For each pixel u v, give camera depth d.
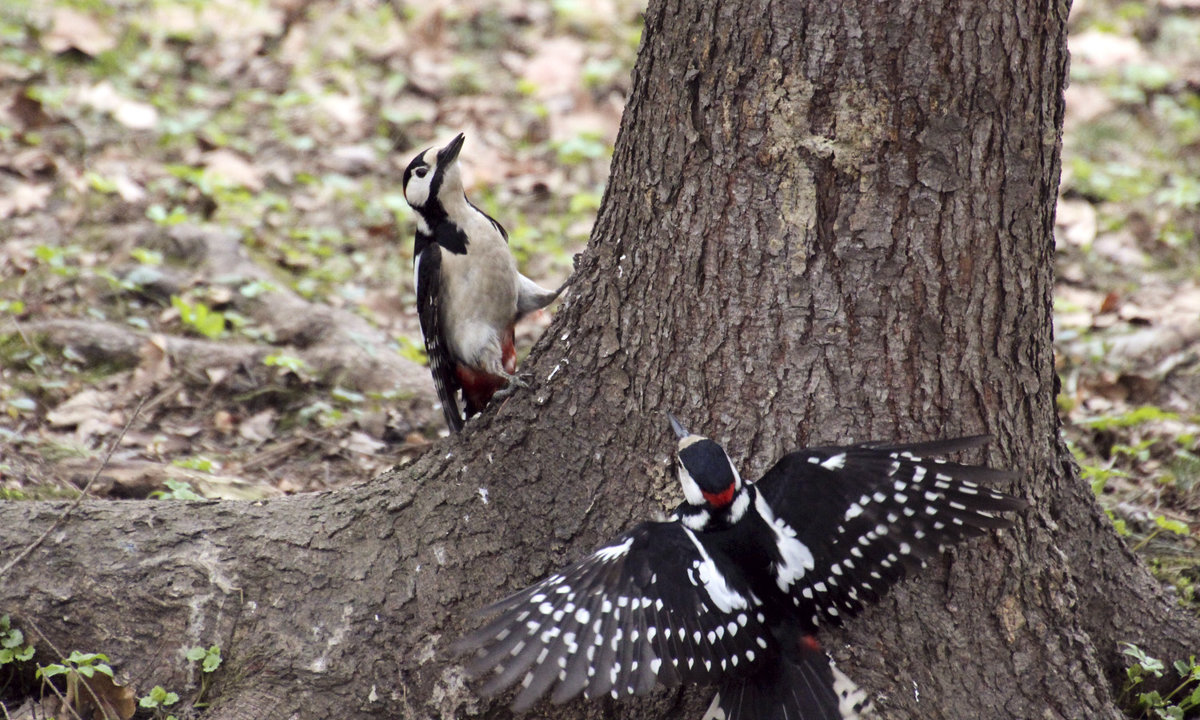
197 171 16.81
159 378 12.79
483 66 20.56
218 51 20.09
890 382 7.70
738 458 7.83
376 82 19.77
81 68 19.05
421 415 12.94
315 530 8.44
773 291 7.72
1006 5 7.39
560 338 8.34
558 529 8.04
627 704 7.82
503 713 7.87
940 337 7.68
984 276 7.69
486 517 8.14
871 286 7.62
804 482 6.88
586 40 21.44
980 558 7.84
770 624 6.74
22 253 14.63
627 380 8.05
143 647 8.27
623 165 8.22
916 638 7.73
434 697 7.89
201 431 12.33
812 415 7.74
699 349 7.88
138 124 17.67
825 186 7.57
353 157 17.80
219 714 7.97
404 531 8.28
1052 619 8.02
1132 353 13.62
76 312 13.67
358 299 15.08
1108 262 15.84
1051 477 8.41
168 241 14.85
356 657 8.00
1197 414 12.62
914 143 7.48
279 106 18.86
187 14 20.81
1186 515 10.97
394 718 7.92
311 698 7.97
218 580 8.33
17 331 13.02
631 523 7.95
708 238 7.80
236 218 16.06
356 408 12.92
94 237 15.12
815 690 6.68
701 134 7.75
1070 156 18.12
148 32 20.27
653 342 8.00
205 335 13.62
